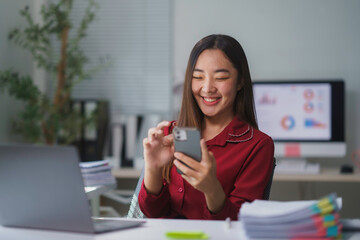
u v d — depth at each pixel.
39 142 3.26
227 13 3.56
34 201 1.19
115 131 3.49
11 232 1.20
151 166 1.42
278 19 3.52
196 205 1.56
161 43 3.67
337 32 3.46
